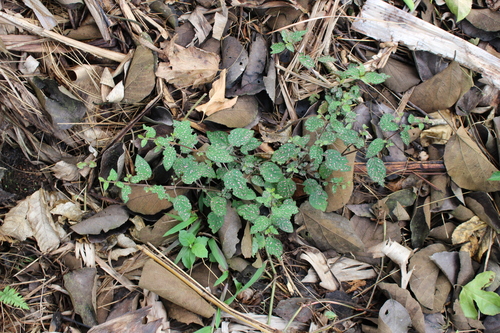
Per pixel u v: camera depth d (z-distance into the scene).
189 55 0.67
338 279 0.69
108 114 0.67
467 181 0.69
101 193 0.67
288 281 0.68
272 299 0.66
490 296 0.67
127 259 0.66
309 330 0.66
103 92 0.66
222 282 0.67
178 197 0.62
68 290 0.63
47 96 0.65
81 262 0.65
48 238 0.65
